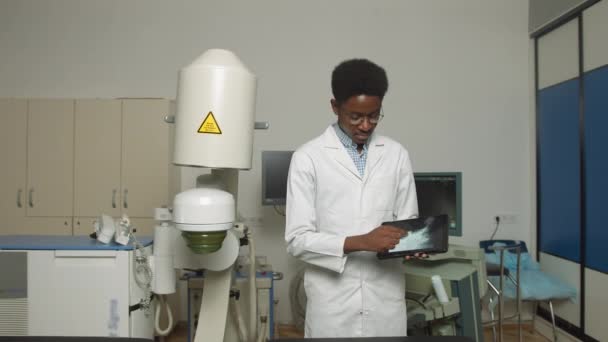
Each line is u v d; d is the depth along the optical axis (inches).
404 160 55.7
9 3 126.1
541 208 123.2
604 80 97.3
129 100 115.0
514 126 127.4
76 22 126.0
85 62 126.0
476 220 126.6
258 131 124.6
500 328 93.2
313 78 125.3
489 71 127.0
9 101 115.1
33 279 54.7
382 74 48.2
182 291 122.8
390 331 52.6
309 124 125.3
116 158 115.1
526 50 127.6
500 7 127.1
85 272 54.4
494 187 127.0
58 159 115.3
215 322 46.6
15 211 115.5
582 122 105.0
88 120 115.1
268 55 125.3
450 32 126.5
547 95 120.0
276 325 121.3
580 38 105.0
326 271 52.0
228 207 38.3
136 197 114.9
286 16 125.6
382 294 52.5
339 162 52.8
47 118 115.1
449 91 126.4
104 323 54.3
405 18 126.2
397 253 47.4
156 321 52.6
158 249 47.8
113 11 125.7
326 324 51.3
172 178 118.1
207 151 38.2
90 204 115.3
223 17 125.3
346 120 49.2
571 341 106.5
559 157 114.6
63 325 54.6
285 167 110.0
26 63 126.2
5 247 54.7
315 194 53.7
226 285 47.8
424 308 69.4
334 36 125.7
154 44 125.7
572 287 108.3
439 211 88.7
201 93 38.4
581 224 105.3
